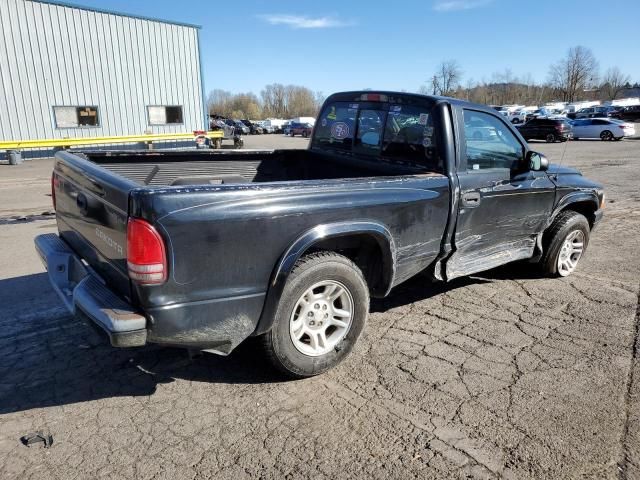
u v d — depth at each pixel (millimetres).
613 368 3520
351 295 3389
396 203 3477
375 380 3342
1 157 19562
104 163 4262
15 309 4469
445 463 2562
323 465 2543
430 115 3949
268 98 112312
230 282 2828
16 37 19484
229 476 2463
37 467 2512
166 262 2590
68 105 21188
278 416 2949
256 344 3188
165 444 2697
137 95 23188
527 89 90812
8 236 7125
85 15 21047
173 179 4688
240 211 2779
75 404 3064
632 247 6766
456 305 4652
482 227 4262
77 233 3496
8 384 3271
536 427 2861
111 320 2572
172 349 3768
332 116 4965
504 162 4379
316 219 3080
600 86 97875
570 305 4664
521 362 3596
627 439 2768
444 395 3170
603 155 21219
